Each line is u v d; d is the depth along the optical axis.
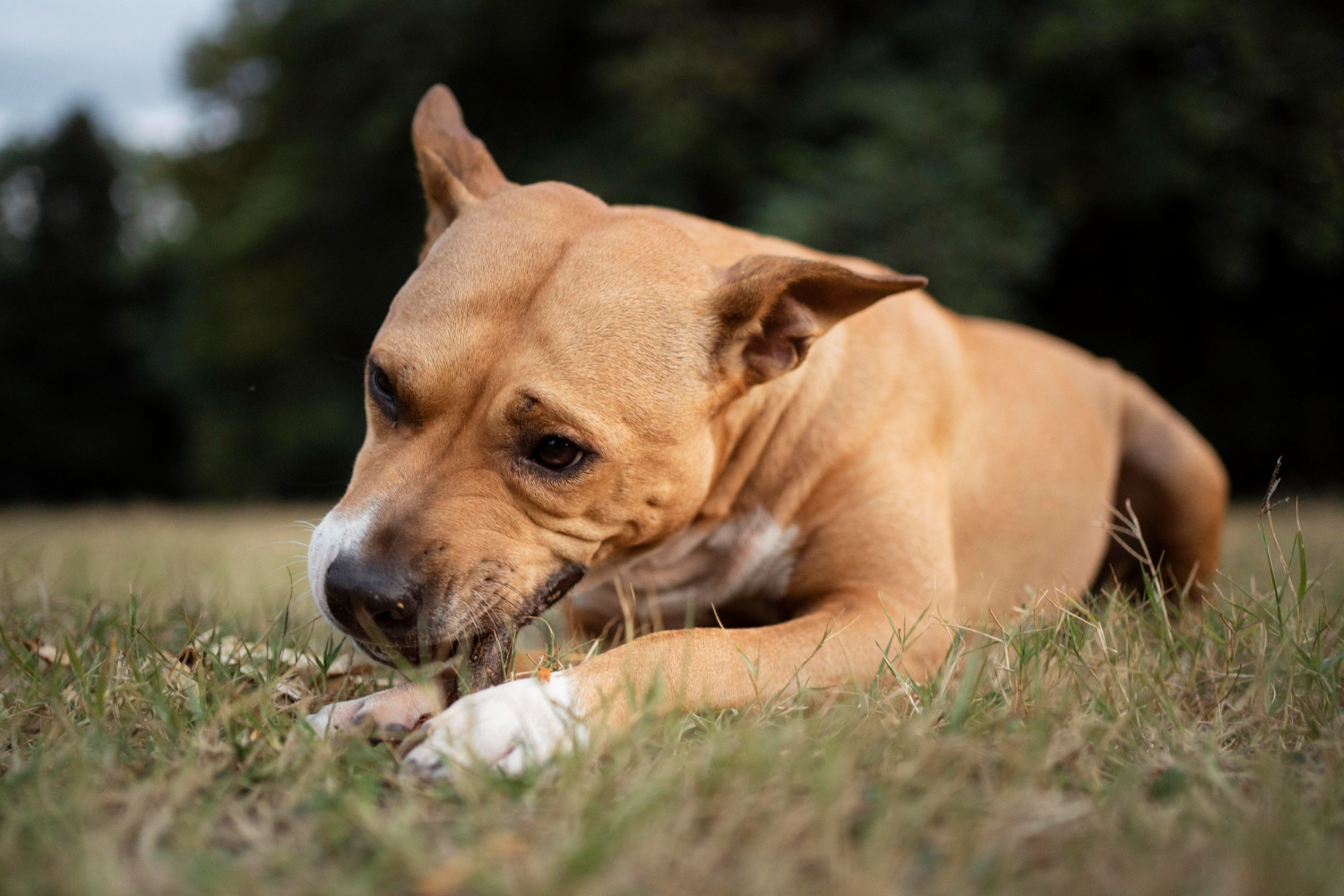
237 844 0.51
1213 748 0.58
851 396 0.82
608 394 0.71
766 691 0.67
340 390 4.37
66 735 0.59
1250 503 2.93
